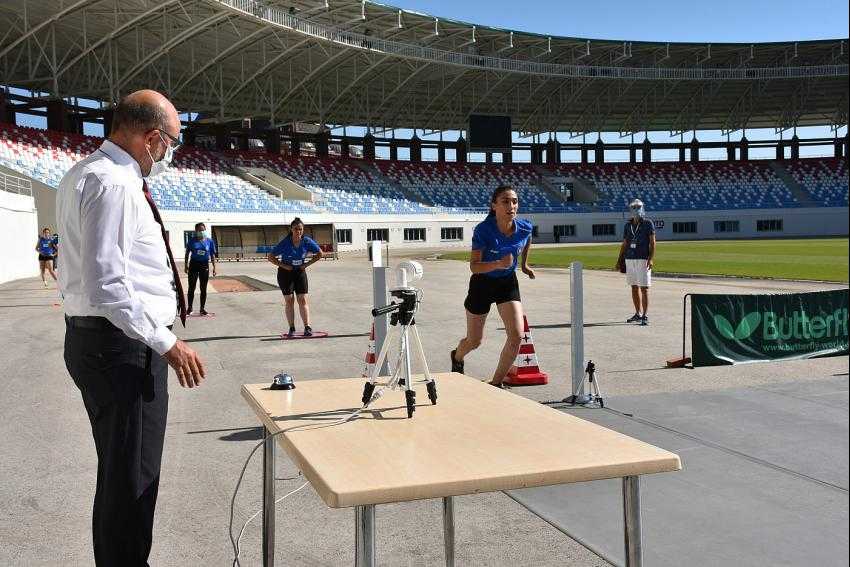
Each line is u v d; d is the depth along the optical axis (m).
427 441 2.24
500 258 6.56
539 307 16.05
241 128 67.75
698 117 81.69
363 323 13.75
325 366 9.11
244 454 5.38
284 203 57.75
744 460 5.00
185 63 53.97
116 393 2.74
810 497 4.27
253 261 44.31
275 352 10.29
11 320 14.45
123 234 2.62
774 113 82.31
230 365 9.23
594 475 1.97
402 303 2.72
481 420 2.51
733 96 77.81
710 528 3.85
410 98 71.75
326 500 1.80
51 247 25.53
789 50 70.81
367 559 1.96
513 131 83.94
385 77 65.31
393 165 74.50
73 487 4.71
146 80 55.72
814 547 3.59
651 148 85.06
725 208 76.69
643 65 71.06
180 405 7.01
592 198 77.38
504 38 62.34
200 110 62.31
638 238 12.52
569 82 71.69
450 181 75.38
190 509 4.28
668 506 4.18
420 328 12.78
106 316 2.63
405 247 64.69
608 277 24.89
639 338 11.16
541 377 7.82
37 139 46.38
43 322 14.12
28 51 44.81
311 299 18.94
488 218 6.61
